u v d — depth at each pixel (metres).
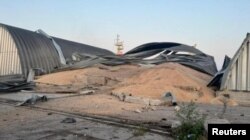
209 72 31.75
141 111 12.20
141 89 19.33
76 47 50.19
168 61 32.97
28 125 9.12
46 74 34.66
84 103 14.73
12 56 34.50
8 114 11.40
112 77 29.17
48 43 41.78
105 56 35.94
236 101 17.33
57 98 17.19
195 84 20.86
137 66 32.94
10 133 7.99
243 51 18.69
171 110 12.77
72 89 24.64
